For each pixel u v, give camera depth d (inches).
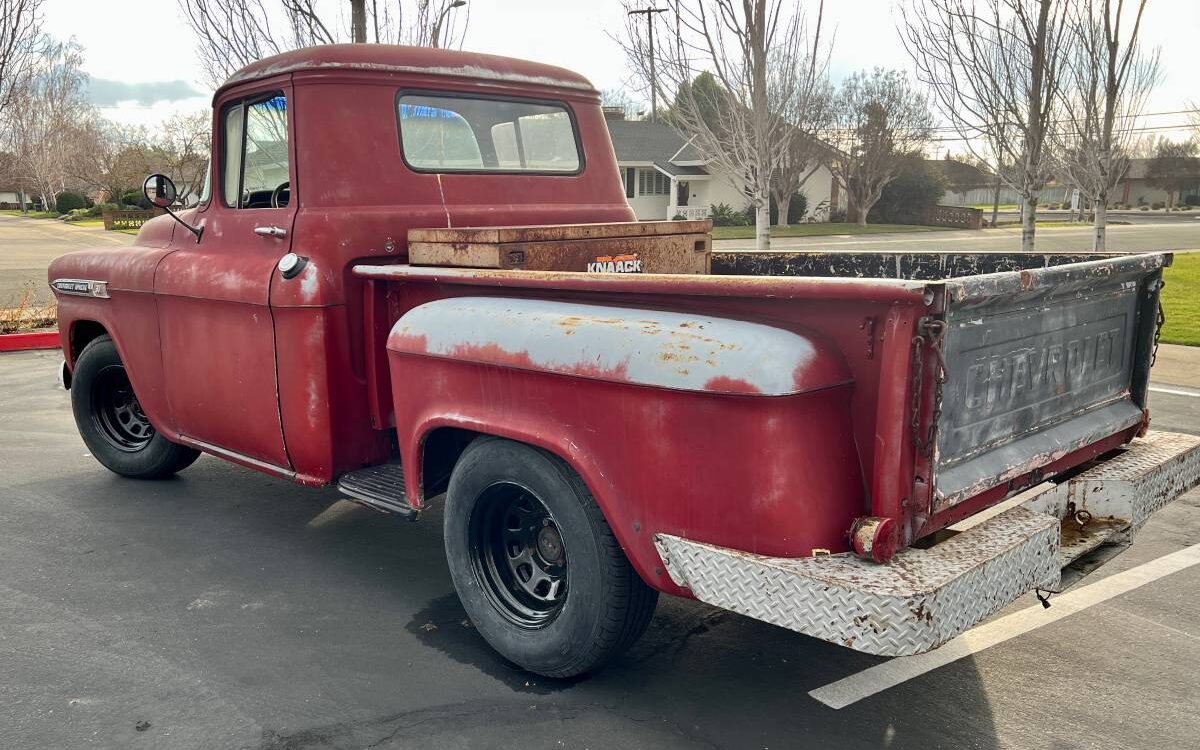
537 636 126.0
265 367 157.8
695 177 1707.7
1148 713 122.1
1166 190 3026.6
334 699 125.0
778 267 190.4
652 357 105.0
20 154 2383.1
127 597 157.9
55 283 212.4
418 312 134.9
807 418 97.7
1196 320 466.9
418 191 162.6
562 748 113.8
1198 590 160.4
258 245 161.2
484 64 173.9
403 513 140.0
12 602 155.5
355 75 156.3
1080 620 149.4
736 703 124.5
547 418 117.4
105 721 119.3
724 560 101.3
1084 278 114.5
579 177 190.2
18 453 245.9
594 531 116.3
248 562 173.9
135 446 218.1
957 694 127.0
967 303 96.7
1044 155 481.1
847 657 137.8
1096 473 127.3
